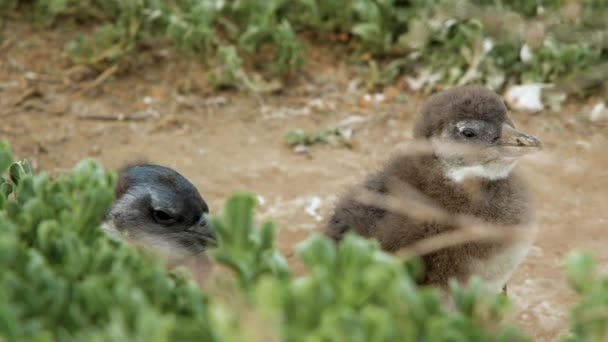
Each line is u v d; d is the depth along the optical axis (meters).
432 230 10.41
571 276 6.71
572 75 15.22
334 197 13.24
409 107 15.35
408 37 15.74
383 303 6.48
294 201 13.38
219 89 15.67
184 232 11.30
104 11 16.67
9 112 15.17
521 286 11.74
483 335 6.45
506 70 15.48
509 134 10.83
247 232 6.88
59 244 7.34
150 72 15.95
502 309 6.93
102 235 7.75
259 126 15.03
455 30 15.76
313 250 6.61
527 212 10.72
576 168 13.84
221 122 15.12
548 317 11.24
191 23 15.78
